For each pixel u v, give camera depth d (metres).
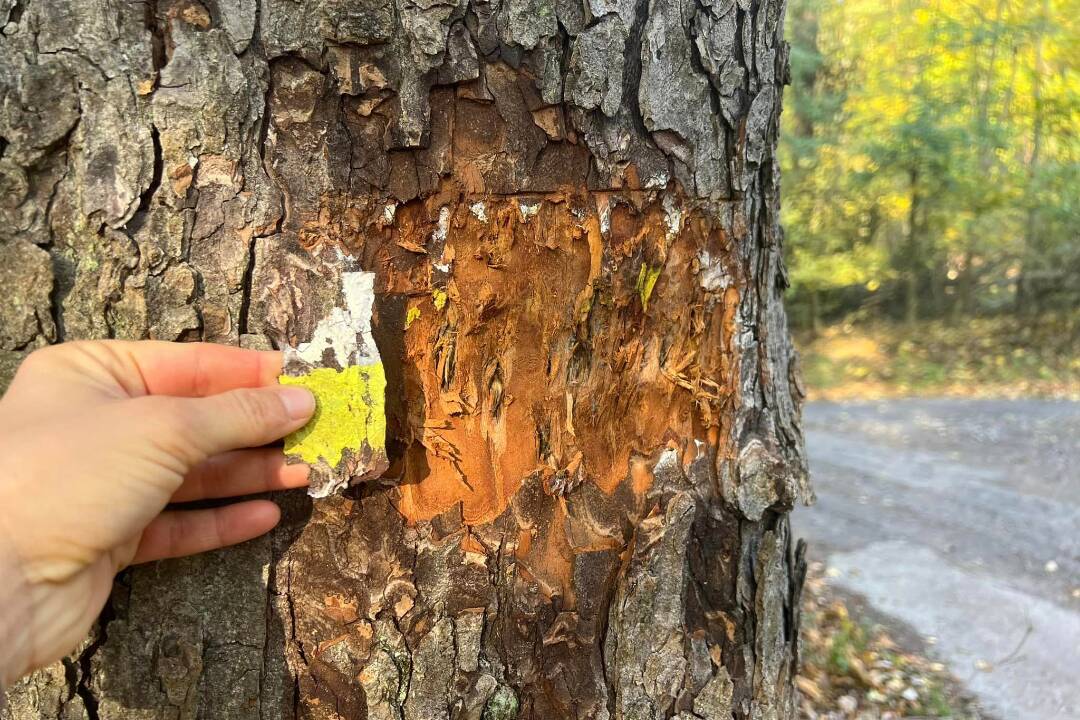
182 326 0.26
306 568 0.28
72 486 0.22
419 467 0.29
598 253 0.29
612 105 0.28
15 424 0.23
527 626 0.30
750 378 0.33
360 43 0.25
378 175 0.26
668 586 0.31
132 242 0.25
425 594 0.29
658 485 0.31
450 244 0.28
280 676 0.28
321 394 0.26
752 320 0.33
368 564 0.28
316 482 0.26
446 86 0.27
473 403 0.29
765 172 0.33
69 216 0.25
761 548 0.34
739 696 0.33
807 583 0.86
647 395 0.31
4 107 0.24
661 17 0.28
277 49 0.25
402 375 0.28
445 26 0.26
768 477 0.32
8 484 0.22
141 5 0.24
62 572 0.23
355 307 0.26
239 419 0.24
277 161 0.26
